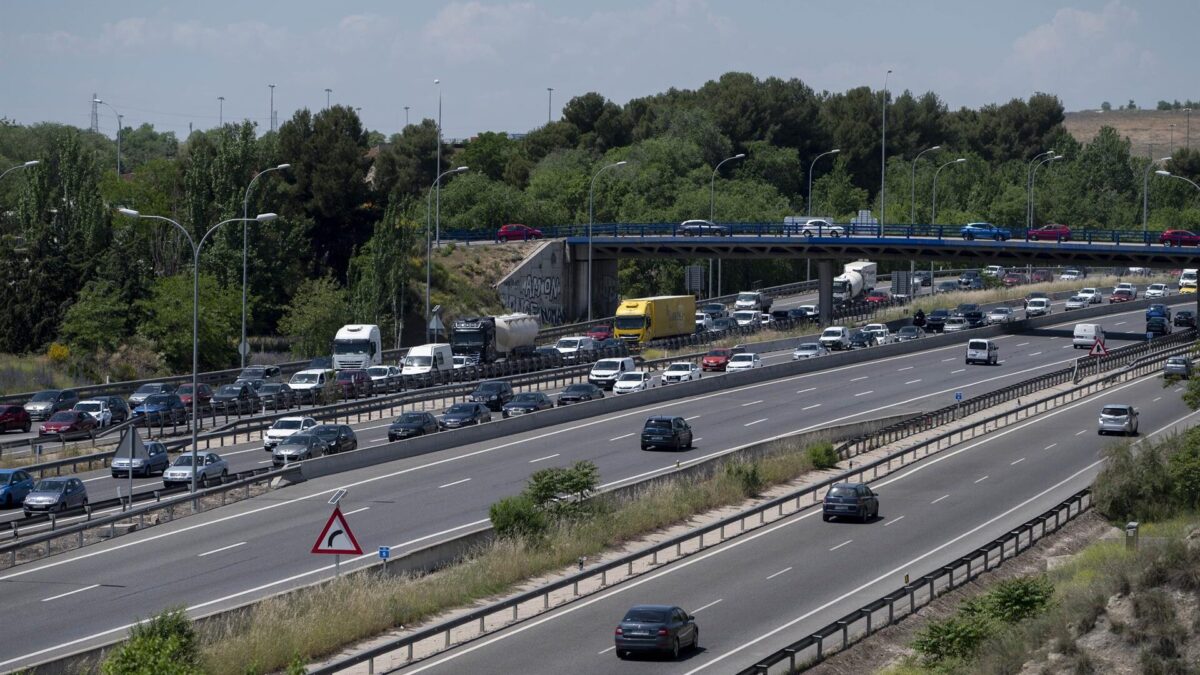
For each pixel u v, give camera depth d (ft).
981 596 291.99
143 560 317.83
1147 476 400.47
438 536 345.31
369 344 647.97
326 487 405.18
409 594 288.10
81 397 584.40
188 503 374.63
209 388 583.99
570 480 374.02
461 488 406.62
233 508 375.86
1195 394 493.77
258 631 247.29
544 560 327.06
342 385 583.17
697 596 303.07
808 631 274.16
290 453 428.56
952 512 395.14
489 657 253.03
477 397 563.89
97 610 274.36
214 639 246.27
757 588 310.04
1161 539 311.88
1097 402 591.78
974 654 255.29
